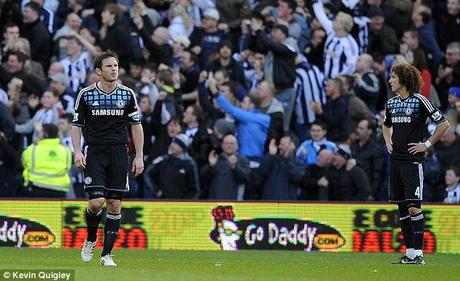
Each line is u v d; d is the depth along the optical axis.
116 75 35.19
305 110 59.44
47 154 51.53
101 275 31.25
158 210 48.94
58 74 56.59
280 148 53.28
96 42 60.78
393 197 39.84
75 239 48.50
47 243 48.38
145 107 54.91
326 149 53.19
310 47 62.41
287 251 48.25
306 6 65.56
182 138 52.72
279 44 58.66
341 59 60.62
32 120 55.38
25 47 58.03
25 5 60.88
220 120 54.56
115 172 35.56
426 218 49.91
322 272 34.41
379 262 40.53
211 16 61.47
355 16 64.62
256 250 48.62
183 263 37.97
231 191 52.88
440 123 38.56
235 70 58.84
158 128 54.97
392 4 65.19
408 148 38.94
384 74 61.19
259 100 56.50
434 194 54.88
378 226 49.78
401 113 38.97
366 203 49.81
